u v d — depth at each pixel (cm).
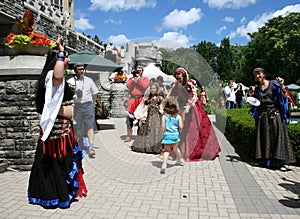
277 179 451
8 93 503
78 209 334
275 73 3978
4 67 503
